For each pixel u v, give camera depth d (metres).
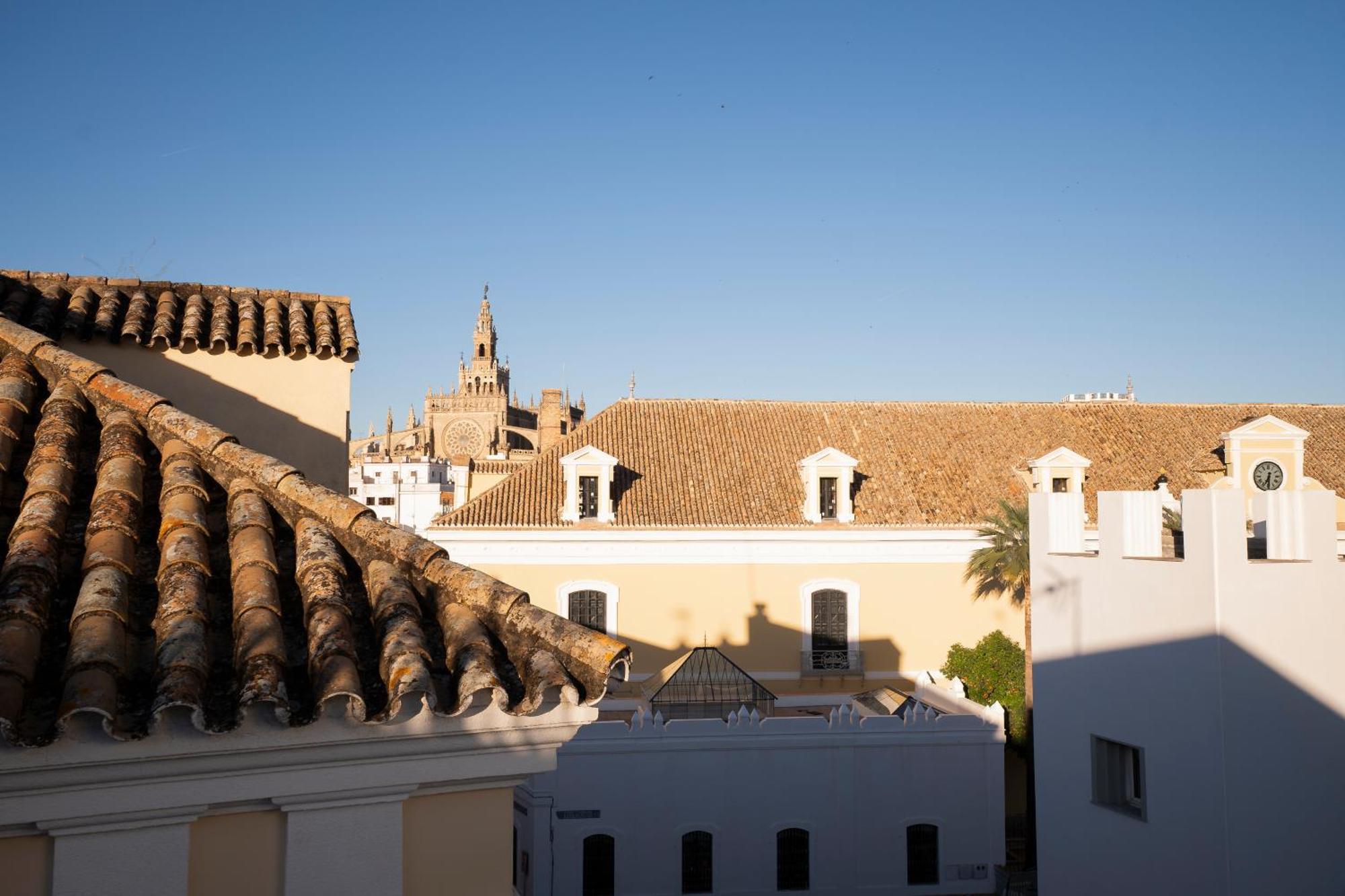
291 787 4.91
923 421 43.69
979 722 29.36
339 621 5.36
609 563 36.94
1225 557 15.01
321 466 12.61
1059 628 18.39
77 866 4.58
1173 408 45.41
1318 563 15.42
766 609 37.44
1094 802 17.34
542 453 41.34
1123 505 17.05
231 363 12.34
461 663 5.25
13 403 7.45
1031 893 27.39
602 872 28.08
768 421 42.94
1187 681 15.42
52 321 11.77
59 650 4.97
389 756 5.07
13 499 6.51
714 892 28.22
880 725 29.03
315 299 14.08
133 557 5.88
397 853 5.16
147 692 4.74
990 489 40.16
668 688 32.28
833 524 37.75
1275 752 15.00
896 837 28.81
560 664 5.36
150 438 7.48
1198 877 15.11
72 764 4.40
